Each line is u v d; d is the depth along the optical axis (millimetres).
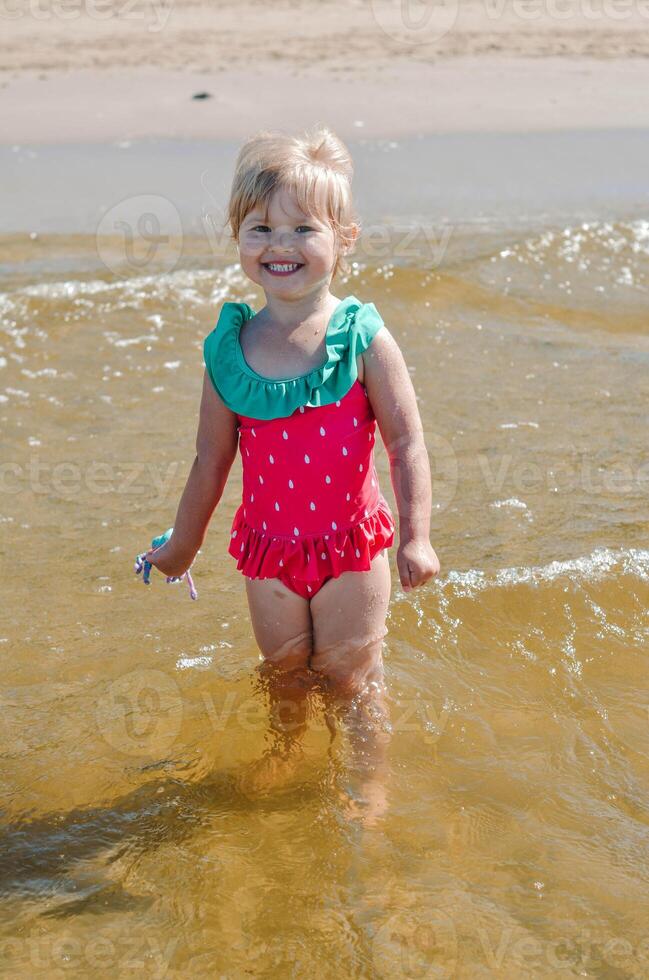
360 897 2260
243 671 3020
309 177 2471
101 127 10258
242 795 2572
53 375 4922
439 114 10812
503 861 2354
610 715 2822
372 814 2496
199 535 2801
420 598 3275
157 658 3076
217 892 2287
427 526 2596
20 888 2307
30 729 2801
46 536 3689
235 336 2580
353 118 10641
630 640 3115
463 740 2734
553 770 2633
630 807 2514
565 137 9820
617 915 2205
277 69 13016
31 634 3174
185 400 4730
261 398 2512
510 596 3289
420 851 2385
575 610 3234
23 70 12945
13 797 2572
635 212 7336
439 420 4496
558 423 4477
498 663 3035
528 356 5184
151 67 13102
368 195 7836
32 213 7426
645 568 3395
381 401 2574
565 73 12852
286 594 2650
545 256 6430
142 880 2326
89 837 2451
